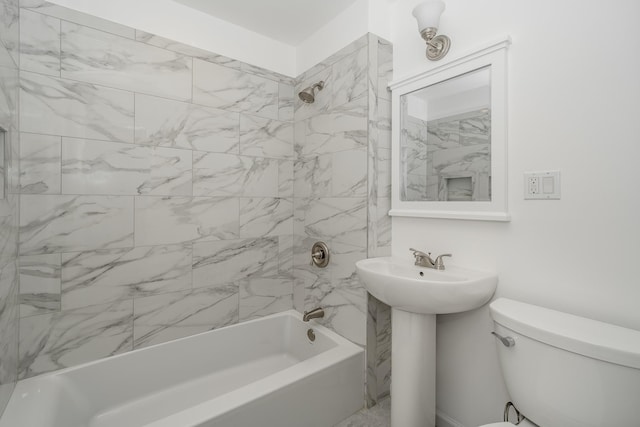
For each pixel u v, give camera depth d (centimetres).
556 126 108
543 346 90
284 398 129
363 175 163
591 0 100
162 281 167
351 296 170
